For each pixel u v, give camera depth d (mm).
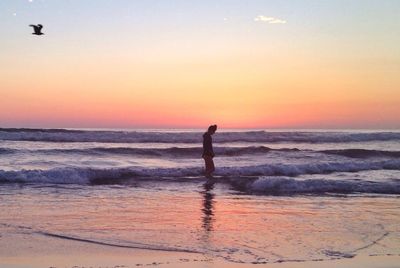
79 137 38250
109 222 10195
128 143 38312
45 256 7441
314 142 45812
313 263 7258
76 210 11602
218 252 7789
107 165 23062
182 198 14062
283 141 45750
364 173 20812
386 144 44219
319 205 13172
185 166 22000
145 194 14750
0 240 8391
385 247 8461
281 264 7156
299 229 9789
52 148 29922
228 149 30250
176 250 7902
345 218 11188
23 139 37062
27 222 9992
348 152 30641
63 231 9219
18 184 16391
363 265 7227
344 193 15719
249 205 12961
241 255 7621
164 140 40250
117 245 8203
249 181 17562
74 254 7594
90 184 16906
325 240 8844
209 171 18578
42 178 17172
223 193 15344
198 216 11102
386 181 17625
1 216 10594
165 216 11023
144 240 8578
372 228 10062
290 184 16453
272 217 11156
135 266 6934
